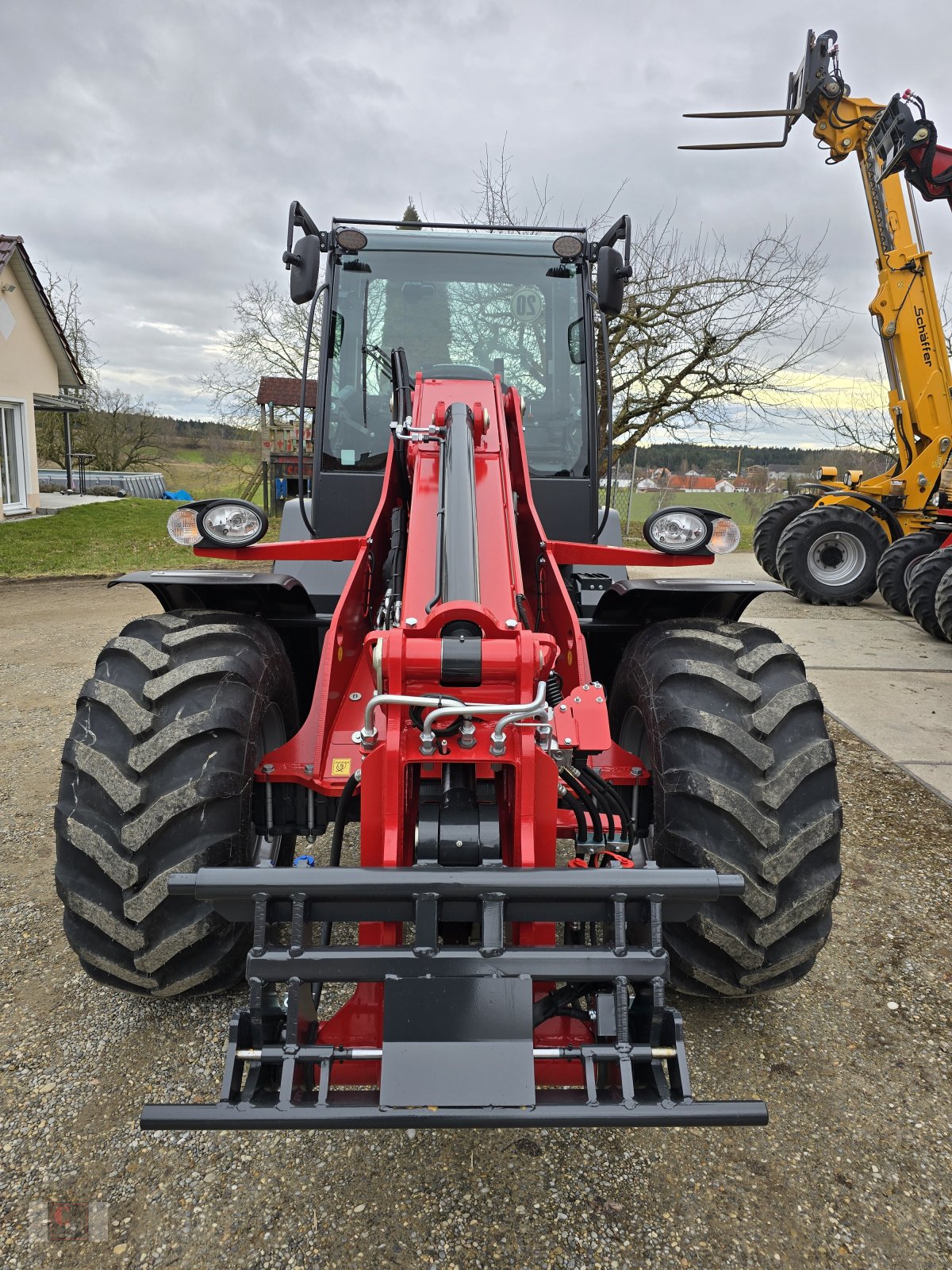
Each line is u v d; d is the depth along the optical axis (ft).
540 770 6.81
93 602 35.99
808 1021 9.25
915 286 33.45
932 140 30.45
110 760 7.52
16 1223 6.62
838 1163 7.35
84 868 7.57
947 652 26.45
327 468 12.23
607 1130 7.67
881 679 23.08
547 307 12.47
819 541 34.40
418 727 6.72
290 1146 7.41
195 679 7.82
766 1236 6.64
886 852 13.25
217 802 7.49
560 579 8.66
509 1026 5.82
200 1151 7.35
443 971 5.92
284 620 9.64
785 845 7.45
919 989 9.85
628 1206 6.87
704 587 8.97
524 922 6.21
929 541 31.60
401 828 6.74
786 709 7.80
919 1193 7.07
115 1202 6.83
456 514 7.74
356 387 12.33
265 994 6.28
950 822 14.37
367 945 6.41
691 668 8.05
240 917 6.22
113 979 7.93
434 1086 5.61
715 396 55.67
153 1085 8.04
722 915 7.61
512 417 10.45
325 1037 6.86
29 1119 7.63
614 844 7.79
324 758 8.25
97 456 125.08
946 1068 8.58
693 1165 7.29
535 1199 6.92
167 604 9.59
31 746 17.37
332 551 10.04
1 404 65.05
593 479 12.38
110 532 57.88
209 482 112.37
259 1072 5.86
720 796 7.43
